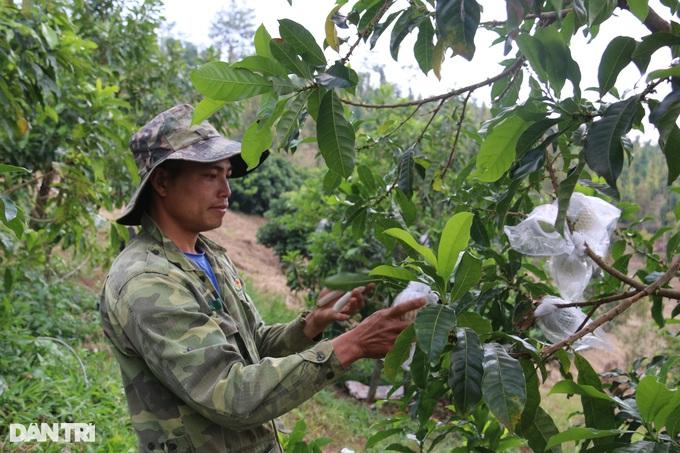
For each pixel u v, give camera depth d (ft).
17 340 12.77
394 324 4.36
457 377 3.71
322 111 4.13
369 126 20.27
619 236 7.01
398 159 7.33
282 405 4.42
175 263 5.37
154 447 5.00
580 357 4.50
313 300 22.40
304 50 4.16
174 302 4.85
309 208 22.94
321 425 17.10
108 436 11.53
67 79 11.52
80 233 11.69
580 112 3.99
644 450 3.44
